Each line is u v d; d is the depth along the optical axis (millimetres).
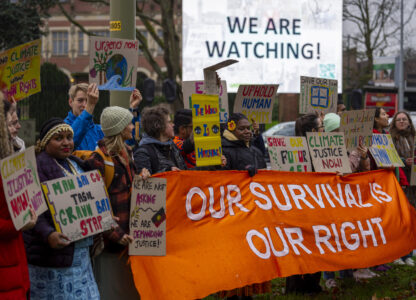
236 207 5457
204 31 23609
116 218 4293
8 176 3383
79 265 4121
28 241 4035
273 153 6047
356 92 16078
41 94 18219
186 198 5156
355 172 6965
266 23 24062
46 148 4137
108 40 5031
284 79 24344
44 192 3932
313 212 5957
